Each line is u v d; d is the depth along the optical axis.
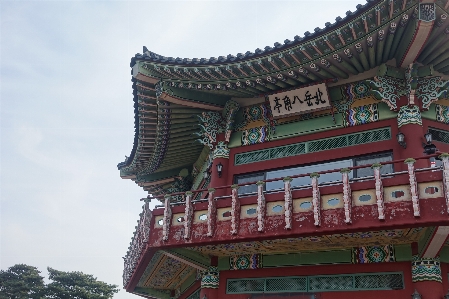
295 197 14.55
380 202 12.94
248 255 17.20
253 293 16.44
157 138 21.81
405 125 15.71
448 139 16.41
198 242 15.64
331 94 17.70
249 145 19.03
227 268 17.41
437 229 12.35
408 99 16.00
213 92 18.70
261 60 16.55
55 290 62.03
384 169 15.80
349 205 13.35
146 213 17.17
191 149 23.34
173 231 16.47
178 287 24.34
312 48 15.72
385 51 15.76
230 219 15.56
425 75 16.12
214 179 18.83
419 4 13.39
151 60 17.86
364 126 16.81
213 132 19.62
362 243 14.86
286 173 17.75
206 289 17.20
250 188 18.23
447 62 16.09
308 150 17.59
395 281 14.23
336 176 16.58
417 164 14.73
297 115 18.28
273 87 17.97
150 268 21.06
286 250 16.30
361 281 14.77
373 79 16.81
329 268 15.49
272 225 14.52
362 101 17.22
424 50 15.50
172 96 18.41
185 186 26.17
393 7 13.84
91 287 65.56
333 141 17.23
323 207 13.94
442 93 16.41
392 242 14.52
